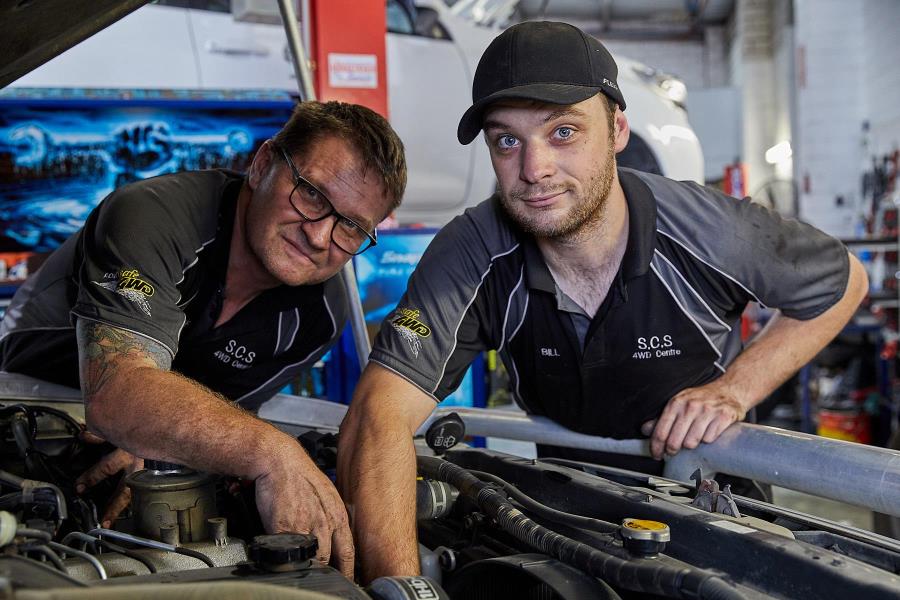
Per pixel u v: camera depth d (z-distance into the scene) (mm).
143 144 3365
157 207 1432
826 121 10883
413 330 1460
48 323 1689
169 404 1146
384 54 3281
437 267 1532
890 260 6852
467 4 4855
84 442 1558
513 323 1584
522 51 1290
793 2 12656
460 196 4309
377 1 3248
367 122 1486
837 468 1225
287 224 1471
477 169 4332
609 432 1701
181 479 1085
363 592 799
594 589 904
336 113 1484
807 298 1574
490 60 1320
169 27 3465
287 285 1608
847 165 10836
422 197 4168
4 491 1251
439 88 4184
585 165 1329
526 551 1111
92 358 1241
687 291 1532
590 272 1504
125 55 3367
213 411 1142
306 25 3178
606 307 1517
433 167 4188
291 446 1119
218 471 1122
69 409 1745
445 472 1290
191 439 1119
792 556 874
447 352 1494
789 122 12781
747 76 14547
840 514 4273
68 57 3258
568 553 967
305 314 1686
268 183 1474
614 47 17969
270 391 1800
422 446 1620
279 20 3439
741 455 1398
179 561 993
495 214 1565
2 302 2926
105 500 1437
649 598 953
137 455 1165
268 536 857
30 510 957
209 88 3516
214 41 3559
